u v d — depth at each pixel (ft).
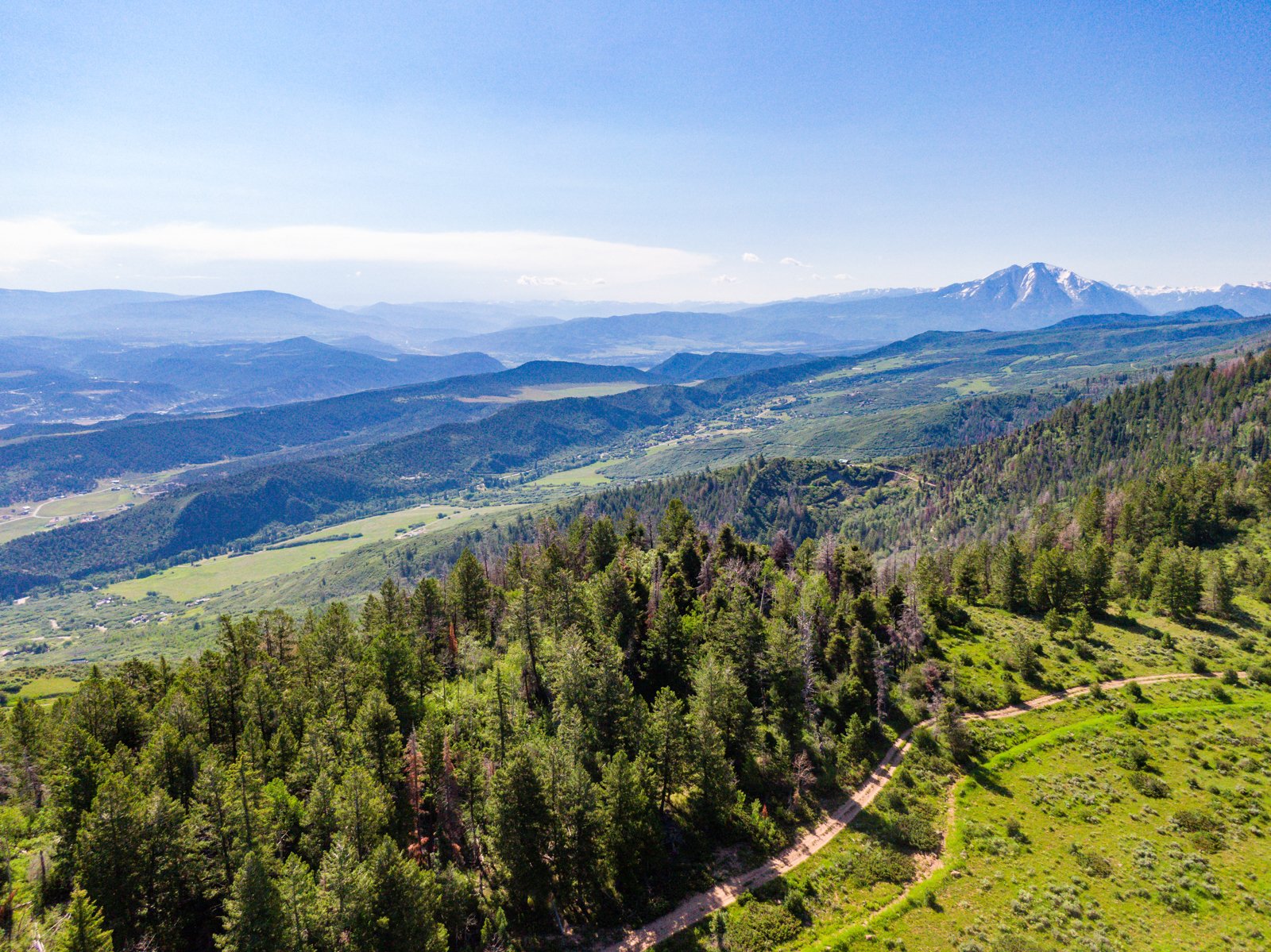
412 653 323.78
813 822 272.31
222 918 182.19
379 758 247.70
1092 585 452.76
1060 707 345.92
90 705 268.41
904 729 334.03
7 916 180.65
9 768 261.24
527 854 221.87
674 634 344.08
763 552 535.60
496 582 522.06
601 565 477.36
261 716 284.61
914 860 250.57
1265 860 236.84
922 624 403.54
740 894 235.20
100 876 188.75
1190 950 198.49
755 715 305.53
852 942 210.38
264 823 207.62
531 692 331.36
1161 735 318.45
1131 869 237.66
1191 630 427.74
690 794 277.85
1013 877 235.81
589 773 259.19
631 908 229.45
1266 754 298.15
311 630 392.88
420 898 191.62
